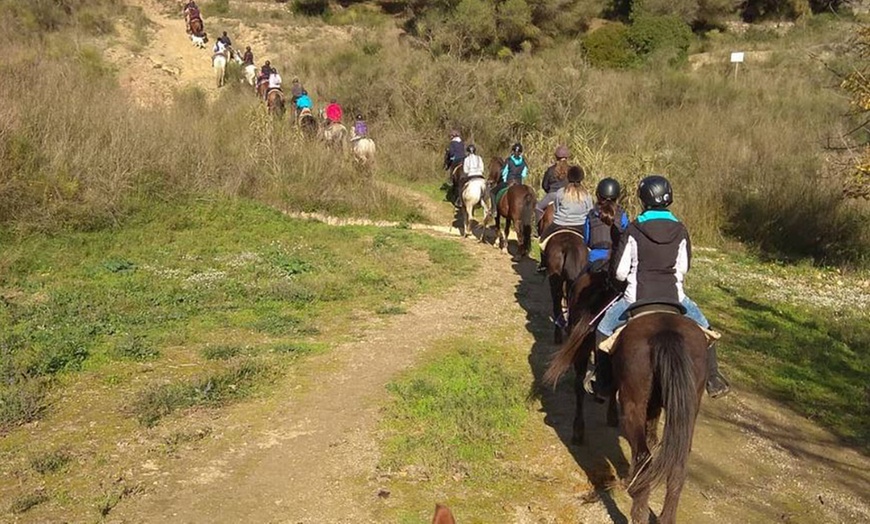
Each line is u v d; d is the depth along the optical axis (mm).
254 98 27562
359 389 7793
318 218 16984
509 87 26406
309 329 9703
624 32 37438
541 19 41156
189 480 5934
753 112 25734
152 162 15195
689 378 4453
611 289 6102
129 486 5785
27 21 30359
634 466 4676
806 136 21891
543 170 19797
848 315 11414
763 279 13508
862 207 16000
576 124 22406
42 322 9078
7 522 5250
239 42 37938
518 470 6270
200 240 13547
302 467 6199
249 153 17609
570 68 30500
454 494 5863
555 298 9180
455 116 25016
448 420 7047
